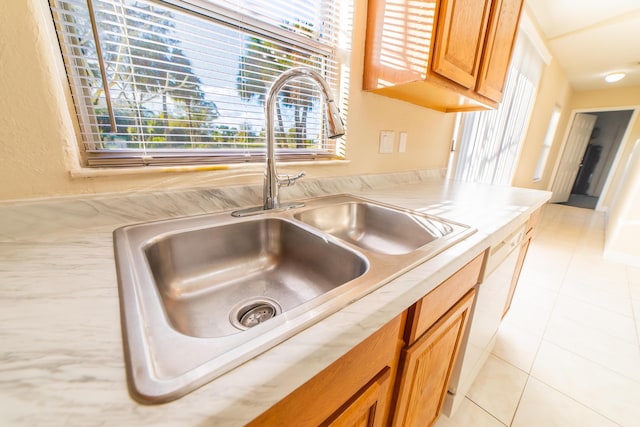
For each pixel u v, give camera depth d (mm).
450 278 645
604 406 1153
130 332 305
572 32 2666
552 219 4395
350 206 1029
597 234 3586
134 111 693
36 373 249
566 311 1815
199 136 809
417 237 908
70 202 596
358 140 1210
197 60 762
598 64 3484
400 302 426
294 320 343
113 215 653
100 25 611
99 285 409
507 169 3211
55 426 207
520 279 2246
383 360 490
